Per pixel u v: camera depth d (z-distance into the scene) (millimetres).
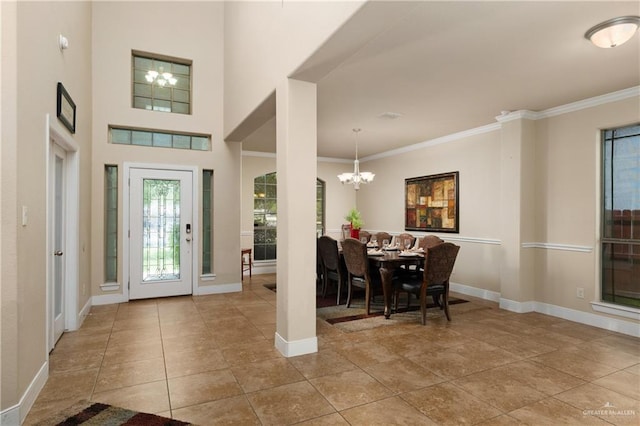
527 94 3859
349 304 4719
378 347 3230
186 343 3301
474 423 2041
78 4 3797
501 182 4711
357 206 8414
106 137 4770
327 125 5203
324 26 2379
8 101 2016
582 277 4047
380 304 4891
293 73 2906
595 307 3910
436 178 6082
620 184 3832
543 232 4469
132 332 3613
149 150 5039
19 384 2043
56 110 2879
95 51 4730
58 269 3447
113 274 4953
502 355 3053
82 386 2461
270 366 2795
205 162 5375
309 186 3082
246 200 7445
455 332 3674
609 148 3928
